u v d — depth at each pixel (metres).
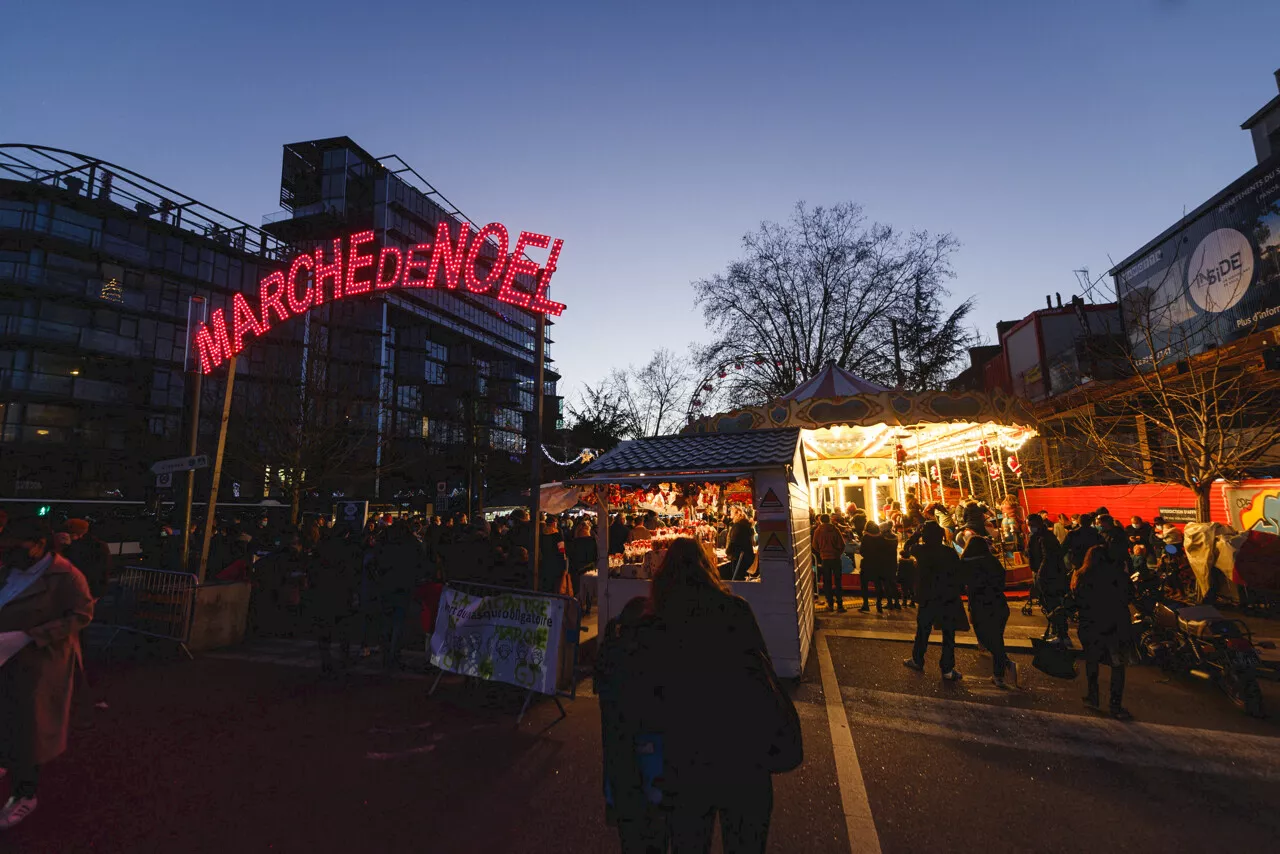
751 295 29.27
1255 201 12.36
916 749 4.71
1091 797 3.92
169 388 38.75
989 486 17.08
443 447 48.78
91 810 3.84
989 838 3.45
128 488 36.00
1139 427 14.84
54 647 3.90
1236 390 11.98
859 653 7.82
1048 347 22.05
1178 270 14.57
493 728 5.24
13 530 3.96
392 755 4.67
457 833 3.54
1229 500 11.31
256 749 4.80
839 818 3.68
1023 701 5.84
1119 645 5.37
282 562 9.53
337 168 57.41
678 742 2.11
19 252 34.34
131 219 38.28
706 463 7.23
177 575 8.20
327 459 22.94
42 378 34.28
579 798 3.95
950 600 6.63
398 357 59.00
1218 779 4.15
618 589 7.71
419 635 9.23
